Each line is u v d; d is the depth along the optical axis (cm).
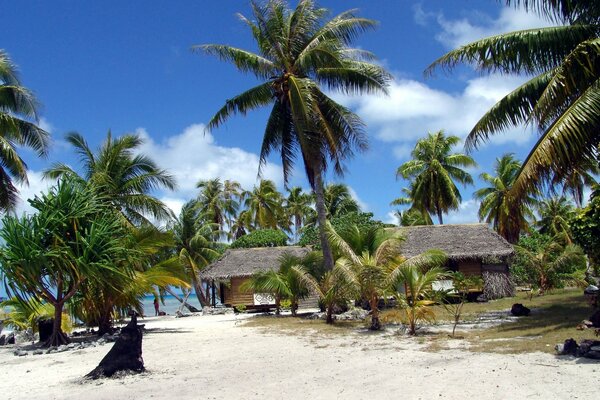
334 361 1098
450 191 4122
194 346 1440
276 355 1220
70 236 1616
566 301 2152
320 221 2233
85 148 2328
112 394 859
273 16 2288
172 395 834
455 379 855
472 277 2008
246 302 3131
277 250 3344
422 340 1345
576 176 1335
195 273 4044
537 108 1205
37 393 905
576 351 973
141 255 1908
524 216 4338
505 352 1074
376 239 1942
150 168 2395
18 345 1734
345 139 2375
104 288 1720
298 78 2223
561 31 1343
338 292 1803
